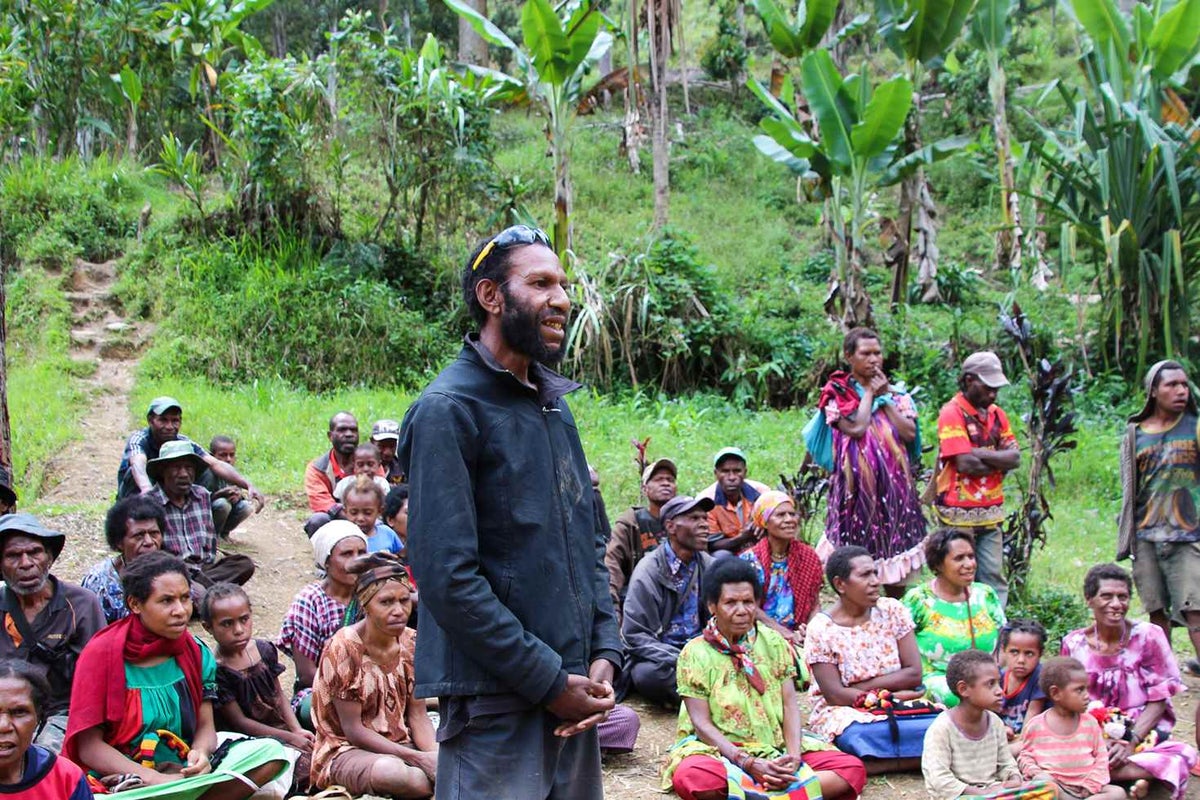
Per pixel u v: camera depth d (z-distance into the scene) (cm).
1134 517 635
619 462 984
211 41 1492
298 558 802
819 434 640
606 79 1752
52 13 1492
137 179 1520
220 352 1208
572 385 299
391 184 1372
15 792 343
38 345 1200
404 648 473
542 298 284
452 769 282
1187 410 622
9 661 353
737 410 1286
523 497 281
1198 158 1242
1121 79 1284
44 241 1323
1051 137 1280
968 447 638
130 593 422
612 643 302
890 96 1129
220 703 479
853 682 532
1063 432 740
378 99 1356
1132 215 1235
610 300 1317
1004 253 1622
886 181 1277
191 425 1017
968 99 1978
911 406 645
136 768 405
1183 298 1234
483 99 1389
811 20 1175
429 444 273
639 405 1250
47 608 473
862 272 1242
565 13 1291
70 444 995
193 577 644
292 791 470
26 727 342
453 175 1363
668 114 2189
